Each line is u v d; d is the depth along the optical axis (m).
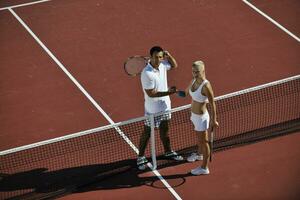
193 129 28.98
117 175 26.77
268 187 25.91
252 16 37.62
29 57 34.81
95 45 35.62
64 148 28.23
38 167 27.20
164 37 36.12
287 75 32.78
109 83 32.62
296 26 36.75
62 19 37.91
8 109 31.03
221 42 35.53
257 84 32.22
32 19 38.00
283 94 31.02
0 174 26.88
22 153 28.03
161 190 25.94
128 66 26.03
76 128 29.67
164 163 27.27
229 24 36.97
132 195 25.75
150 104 26.09
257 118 29.48
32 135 29.33
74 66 34.00
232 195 25.59
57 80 33.00
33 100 31.62
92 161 27.44
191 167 27.02
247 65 33.66
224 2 38.94
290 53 34.47
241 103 30.52
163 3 39.03
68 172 26.92
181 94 25.73
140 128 29.22
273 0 39.12
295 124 29.03
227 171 26.69
